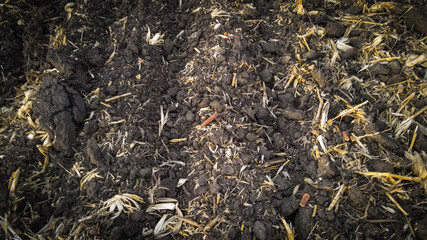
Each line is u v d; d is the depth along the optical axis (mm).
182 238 369
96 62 466
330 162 400
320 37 490
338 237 366
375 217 368
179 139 433
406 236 355
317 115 432
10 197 370
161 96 462
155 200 385
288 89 464
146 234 367
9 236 352
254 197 382
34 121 418
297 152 423
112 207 372
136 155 401
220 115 430
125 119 426
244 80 448
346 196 384
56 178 395
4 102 448
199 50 488
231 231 359
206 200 385
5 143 406
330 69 459
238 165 398
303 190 396
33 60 477
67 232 364
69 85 439
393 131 419
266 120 448
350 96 444
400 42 488
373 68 462
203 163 407
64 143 401
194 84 460
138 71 462
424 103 427
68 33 482
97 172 390
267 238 360
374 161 396
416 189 372
